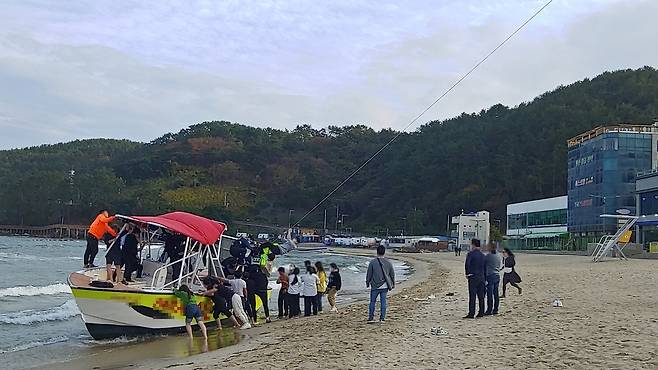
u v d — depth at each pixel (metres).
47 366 13.20
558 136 128.75
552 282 28.41
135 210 124.12
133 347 15.20
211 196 137.62
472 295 15.89
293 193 148.25
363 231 139.25
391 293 28.95
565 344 11.25
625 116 121.19
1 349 15.24
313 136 185.25
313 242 126.00
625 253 54.00
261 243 21.45
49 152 175.25
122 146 196.75
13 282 34.94
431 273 47.84
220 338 16.22
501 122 152.38
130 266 17.98
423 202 141.12
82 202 127.50
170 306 16.70
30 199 129.12
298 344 13.52
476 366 9.81
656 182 60.59
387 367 10.16
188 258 17.95
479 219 98.19
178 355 13.99
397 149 163.12
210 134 182.25
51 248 81.62
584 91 145.12
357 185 154.50
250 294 18.70
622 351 10.35
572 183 82.62
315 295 20.45
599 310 16.50
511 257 21.53
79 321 20.11
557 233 90.19
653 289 23.48
